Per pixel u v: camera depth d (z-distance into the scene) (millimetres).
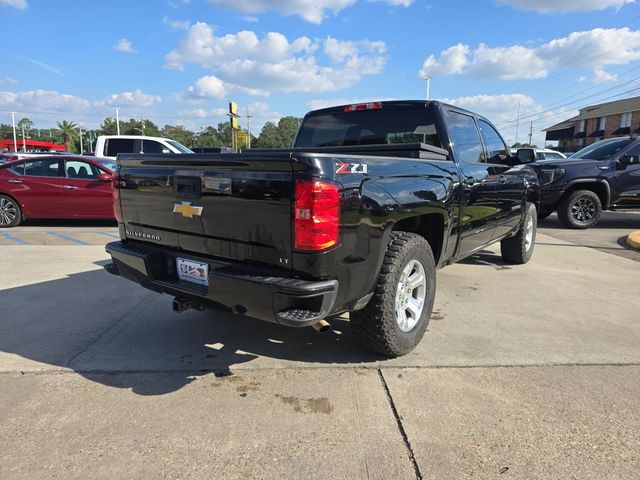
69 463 2311
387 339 3271
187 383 3113
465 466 2303
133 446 2445
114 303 4730
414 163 3436
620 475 2240
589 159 10211
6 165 9617
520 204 5910
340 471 2266
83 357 3492
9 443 2463
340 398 2922
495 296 5031
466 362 3414
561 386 3070
